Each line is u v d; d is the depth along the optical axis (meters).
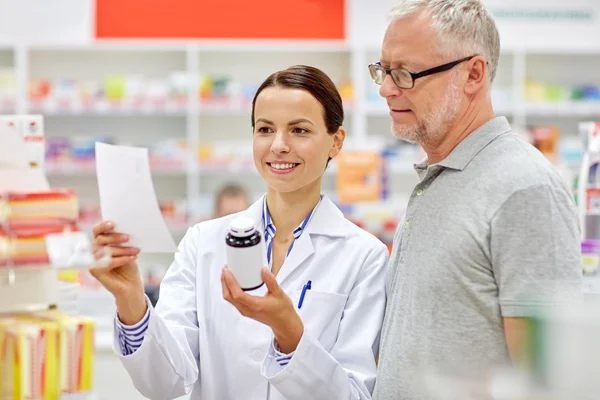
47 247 1.52
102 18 6.34
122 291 1.81
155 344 1.90
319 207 2.17
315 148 2.00
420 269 1.79
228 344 2.05
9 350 1.53
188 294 2.16
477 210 1.72
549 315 1.07
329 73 6.77
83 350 1.60
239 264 1.66
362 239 2.14
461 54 1.79
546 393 1.04
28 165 1.64
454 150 1.83
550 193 1.66
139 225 1.70
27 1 6.25
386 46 1.84
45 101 6.07
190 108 6.20
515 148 1.76
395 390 1.80
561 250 1.63
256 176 6.79
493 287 1.70
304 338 1.80
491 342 1.69
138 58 6.64
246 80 6.74
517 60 6.58
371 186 3.79
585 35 6.60
